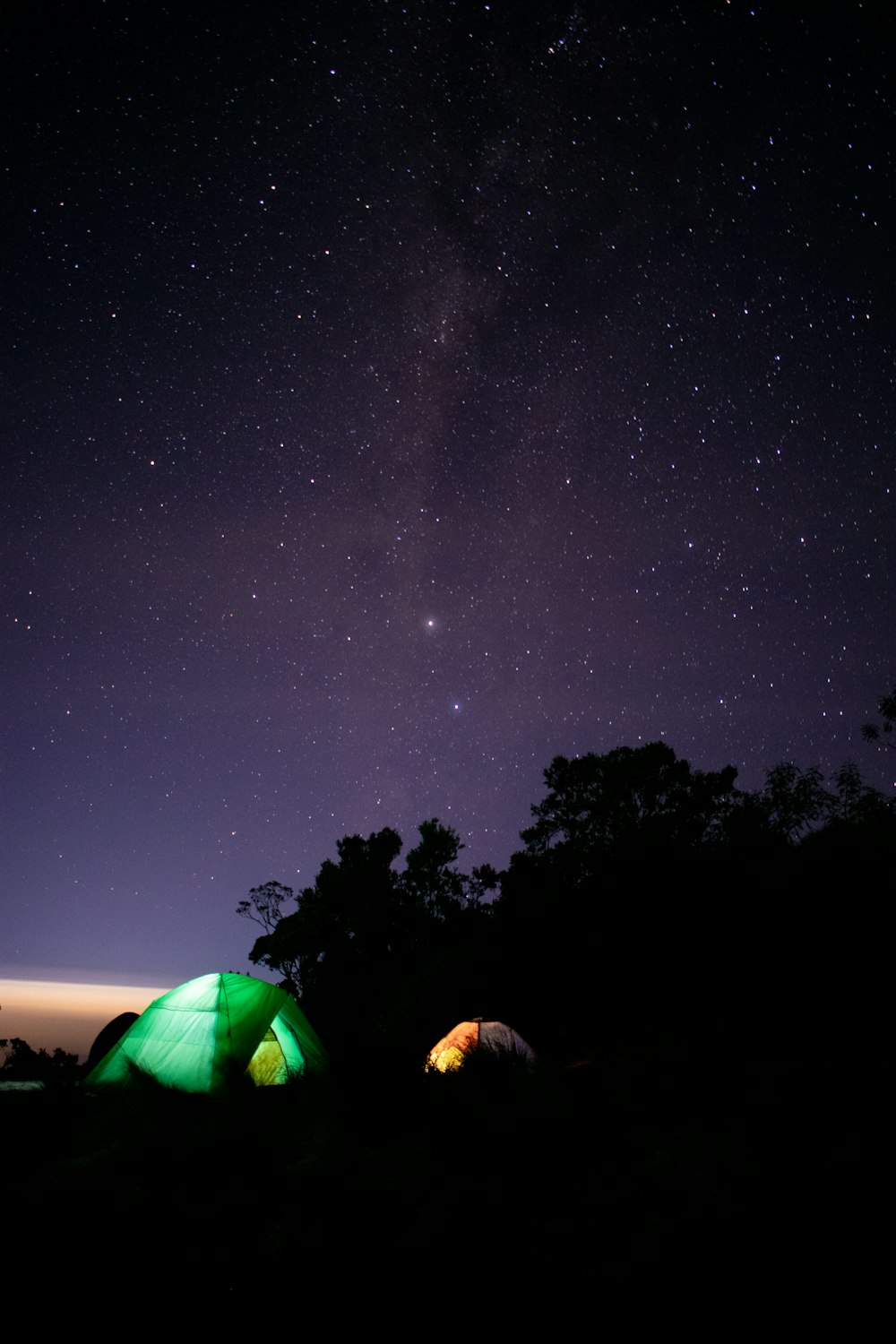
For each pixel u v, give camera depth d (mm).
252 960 25500
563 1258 4410
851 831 17594
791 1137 6012
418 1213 5074
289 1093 6379
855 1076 7652
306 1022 11164
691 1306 3775
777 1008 12336
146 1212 4836
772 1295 3799
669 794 24938
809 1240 4262
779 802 20578
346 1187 5227
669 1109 7391
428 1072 9000
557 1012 17000
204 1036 10219
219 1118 5594
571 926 20422
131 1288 4133
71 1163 5582
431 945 24141
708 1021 13031
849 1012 11234
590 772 25812
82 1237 4629
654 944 17688
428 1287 4141
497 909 23547
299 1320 3846
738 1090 7793
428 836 25594
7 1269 4309
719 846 20797
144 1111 5656
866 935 14180
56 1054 13023
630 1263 4262
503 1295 4031
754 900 17234
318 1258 4422
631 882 20344
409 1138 6824
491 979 19391
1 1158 6359
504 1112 6508
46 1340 3666
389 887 25516
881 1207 4527
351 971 23734
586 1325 3695
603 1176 5664
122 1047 10531
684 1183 5344
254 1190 5043
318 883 26016
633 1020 14906
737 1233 4457
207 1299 4031
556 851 24469
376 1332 3727
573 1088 7664
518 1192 5398
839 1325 3512
